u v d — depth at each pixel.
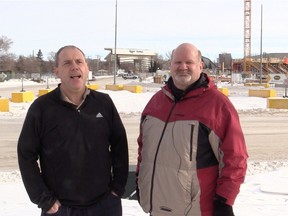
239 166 3.05
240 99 27.73
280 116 19.19
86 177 3.22
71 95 3.29
